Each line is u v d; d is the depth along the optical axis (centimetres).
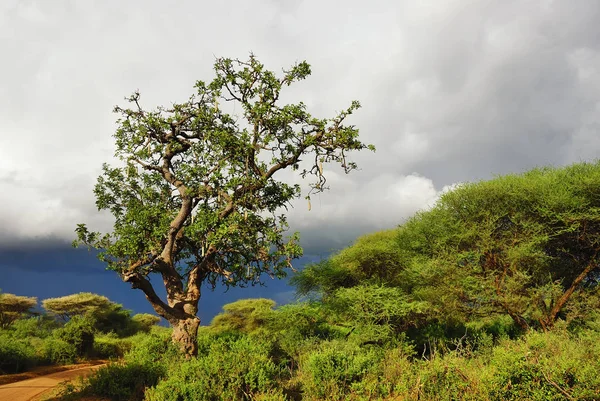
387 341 1355
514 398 639
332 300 1758
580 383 627
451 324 1794
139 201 1478
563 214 1402
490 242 1518
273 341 1405
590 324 1284
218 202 1324
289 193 1382
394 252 1812
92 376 1009
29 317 3103
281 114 1332
